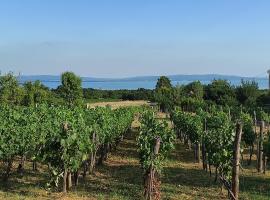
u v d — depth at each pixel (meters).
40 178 16.44
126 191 14.55
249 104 60.81
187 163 21.59
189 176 17.81
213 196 14.23
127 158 23.02
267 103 62.62
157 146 13.61
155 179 13.52
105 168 19.61
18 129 16.20
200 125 22.31
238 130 12.52
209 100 67.88
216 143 14.53
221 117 24.11
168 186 15.64
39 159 13.65
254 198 14.08
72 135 13.41
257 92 66.62
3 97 43.16
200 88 71.31
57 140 13.38
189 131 23.72
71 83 53.34
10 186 14.84
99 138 19.28
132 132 37.34
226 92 68.75
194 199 13.70
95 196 13.59
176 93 68.94
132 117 37.38
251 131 21.20
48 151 13.46
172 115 36.31
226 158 14.18
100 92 98.62
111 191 14.55
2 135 15.51
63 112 22.69
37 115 21.00
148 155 13.55
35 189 14.36
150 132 15.02
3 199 12.80
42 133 17.33
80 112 24.00
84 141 14.00
